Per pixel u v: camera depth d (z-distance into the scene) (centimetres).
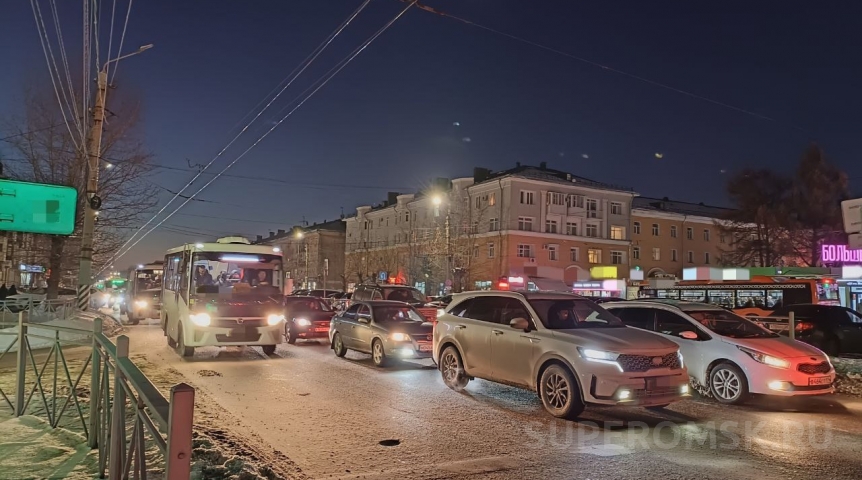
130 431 637
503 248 5281
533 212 5394
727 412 909
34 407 827
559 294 1005
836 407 959
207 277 1486
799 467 618
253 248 1549
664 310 1115
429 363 1419
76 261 3253
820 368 956
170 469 282
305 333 1850
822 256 3028
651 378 801
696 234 6450
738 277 2688
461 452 663
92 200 1908
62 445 629
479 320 1025
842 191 3631
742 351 972
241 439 692
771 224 3731
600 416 858
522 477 579
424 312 2089
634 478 577
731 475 589
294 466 606
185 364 1369
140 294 2908
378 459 634
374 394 1011
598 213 5762
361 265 7562
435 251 5553
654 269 6081
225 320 1451
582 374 805
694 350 1032
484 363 984
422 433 746
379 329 1363
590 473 592
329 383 1122
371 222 7575
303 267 8812
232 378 1173
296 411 870
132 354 1556
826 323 1714
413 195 6756
